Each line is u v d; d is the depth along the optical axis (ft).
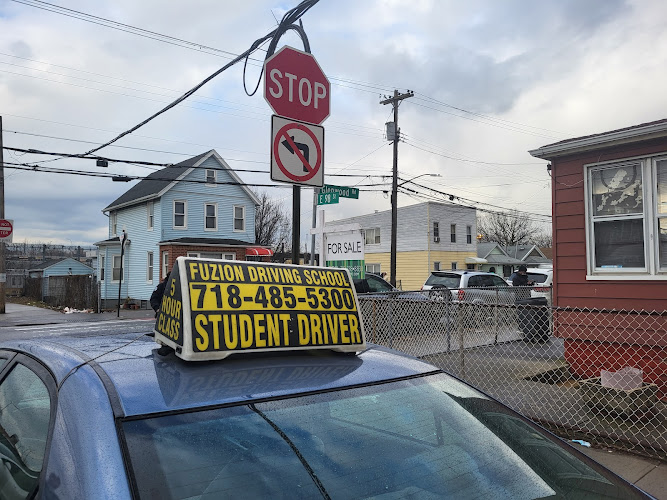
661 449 14.21
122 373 5.34
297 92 16.42
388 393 6.09
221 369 5.68
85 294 79.30
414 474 5.32
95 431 4.43
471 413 6.45
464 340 27.68
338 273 7.35
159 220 87.30
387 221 123.44
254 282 6.47
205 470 4.45
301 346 6.45
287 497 4.62
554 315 24.34
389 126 80.94
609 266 22.94
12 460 5.56
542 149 24.66
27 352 6.75
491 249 133.39
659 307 21.22
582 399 18.01
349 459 5.16
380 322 26.02
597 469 6.14
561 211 24.71
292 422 5.14
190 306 5.80
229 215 94.58
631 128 21.56
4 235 67.05
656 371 20.97
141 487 4.11
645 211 21.88
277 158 15.89
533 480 5.63
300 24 18.63
